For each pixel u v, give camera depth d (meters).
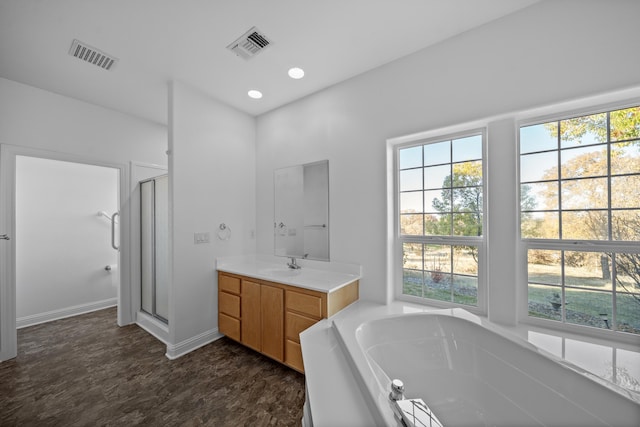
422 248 2.09
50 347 2.46
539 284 1.63
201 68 2.16
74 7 1.50
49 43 1.82
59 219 3.31
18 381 1.93
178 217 2.33
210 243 2.60
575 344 1.37
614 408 0.95
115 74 2.23
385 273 2.11
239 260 2.90
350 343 1.34
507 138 1.65
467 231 1.90
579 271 1.52
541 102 1.51
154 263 2.90
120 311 2.98
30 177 3.12
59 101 2.57
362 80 2.25
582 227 1.51
